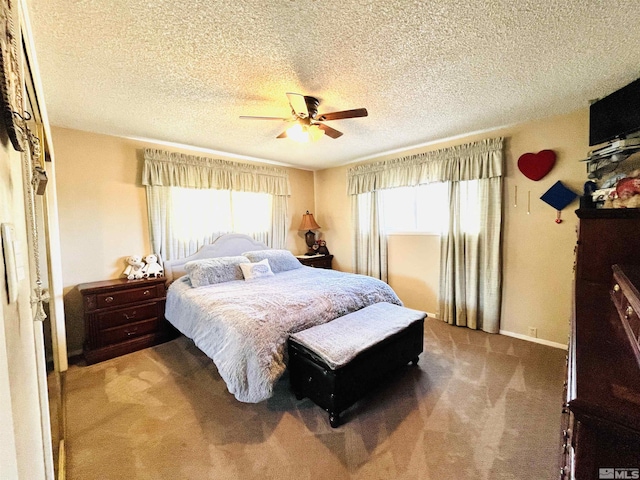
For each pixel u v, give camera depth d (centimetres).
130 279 297
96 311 262
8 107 52
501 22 139
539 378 221
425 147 360
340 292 256
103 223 296
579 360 77
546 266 277
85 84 193
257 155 400
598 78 196
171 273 329
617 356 79
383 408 190
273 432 170
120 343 276
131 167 314
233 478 140
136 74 182
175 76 186
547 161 266
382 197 403
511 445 157
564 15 134
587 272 164
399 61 172
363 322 219
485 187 304
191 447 159
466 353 265
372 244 415
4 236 52
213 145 347
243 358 179
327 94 215
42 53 156
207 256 361
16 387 54
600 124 213
